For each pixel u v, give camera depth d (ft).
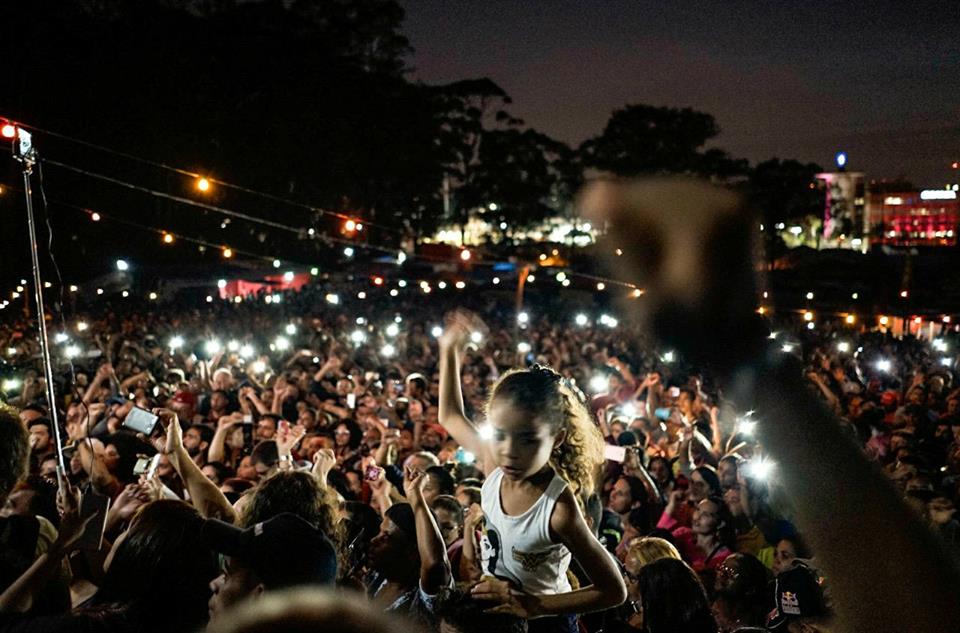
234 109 145.07
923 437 31.83
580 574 13.00
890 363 56.49
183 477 14.48
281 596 2.81
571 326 90.48
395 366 54.49
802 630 14.35
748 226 2.26
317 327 82.89
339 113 160.56
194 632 8.77
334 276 123.85
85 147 120.16
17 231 97.14
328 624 2.63
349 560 13.07
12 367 48.96
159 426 15.90
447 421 11.68
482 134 226.99
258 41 146.41
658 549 15.81
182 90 132.98
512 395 8.89
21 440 10.59
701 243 2.24
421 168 190.70
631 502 23.81
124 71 127.34
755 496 22.18
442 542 12.47
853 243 201.98
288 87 150.51
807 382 2.45
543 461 9.00
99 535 10.42
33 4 119.65
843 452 2.41
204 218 132.98
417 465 20.26
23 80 118.42
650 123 128.16
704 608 12.60
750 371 2.33
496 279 99.50
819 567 2.44
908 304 86.74
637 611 16.25
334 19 167.84
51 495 17.98
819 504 2.39
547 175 221.87
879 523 2.35
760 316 2.31
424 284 104.73
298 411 35.50
